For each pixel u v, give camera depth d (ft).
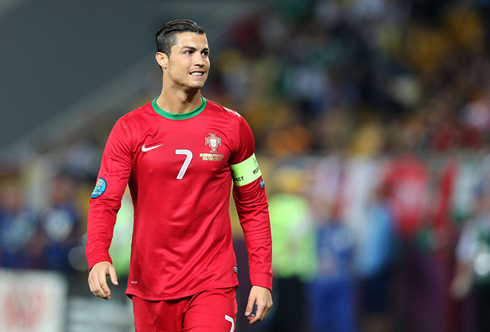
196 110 37.52
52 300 88.22
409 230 82.23
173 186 36.83
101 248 36.22
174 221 36.99
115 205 37.06
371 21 145.48
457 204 79.61
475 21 149.89
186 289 37.04
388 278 82.69
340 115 123.13
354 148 106.11
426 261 80.89
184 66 36.37
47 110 140.97
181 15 164.04
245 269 86.02
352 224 84.84
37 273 89.51
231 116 38.14
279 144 116.88
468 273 77.82
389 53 140.67
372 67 135.44
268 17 156.04
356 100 133.18
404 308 81.92
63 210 99.55
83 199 105.09
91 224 36.73
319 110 132.67
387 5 149.79
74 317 86.84
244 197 38.75
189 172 36.83
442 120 109.70
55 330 87.40
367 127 115.24
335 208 86.12
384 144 102.42
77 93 145.28
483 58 138.62
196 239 37.19
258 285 37.81
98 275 35.01
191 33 36.70
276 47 147.64
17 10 140.87
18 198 103.14
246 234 38.99
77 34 148.15
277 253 86.58
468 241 78.23
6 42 138.92
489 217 77.92
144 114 37.47
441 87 131.54
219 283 37.17
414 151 91.56
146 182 37.06
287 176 88.94
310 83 135.44
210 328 36.45
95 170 111.75
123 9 157.07
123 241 89.35
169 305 37.35
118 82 150.20
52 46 144.46
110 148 37.29
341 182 86.38
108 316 84.99
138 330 38.45
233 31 156.15
